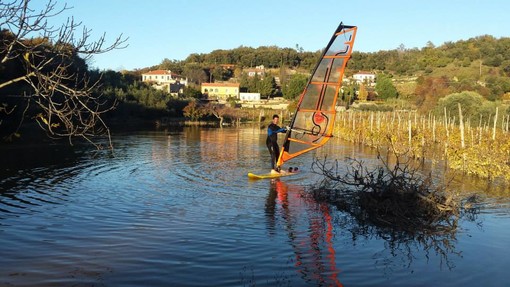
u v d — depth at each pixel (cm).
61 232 844
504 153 1712
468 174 1703
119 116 5516
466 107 4575
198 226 901
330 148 2758
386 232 898
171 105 6656
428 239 860
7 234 823
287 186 1355
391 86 8562
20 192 1197
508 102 5616
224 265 688
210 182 1413
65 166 1700
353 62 13925
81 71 2364
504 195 1312
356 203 1119
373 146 2812
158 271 658
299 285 620
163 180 1435
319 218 988
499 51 10775
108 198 1150
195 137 3478
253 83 10988
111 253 731
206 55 17312
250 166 1786
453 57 11644
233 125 5862
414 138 2656
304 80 9938
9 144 2411
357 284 631
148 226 895
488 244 834
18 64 1705
